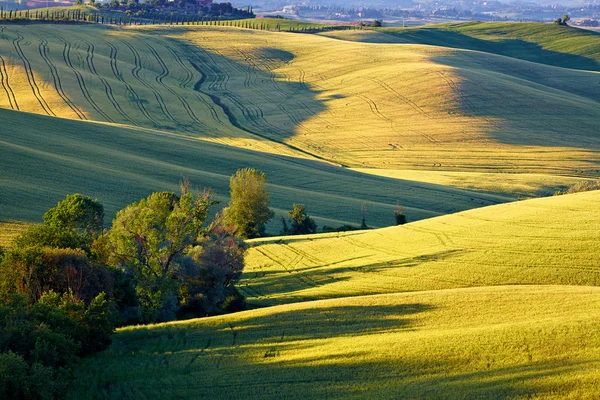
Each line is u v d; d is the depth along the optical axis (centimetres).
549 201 9500
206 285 6788
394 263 7825
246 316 5662
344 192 14525
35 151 13338
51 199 10588
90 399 4175
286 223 11569
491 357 4166
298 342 4906
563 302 5134
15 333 4372
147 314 6038
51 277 5484
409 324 5031
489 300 5397
